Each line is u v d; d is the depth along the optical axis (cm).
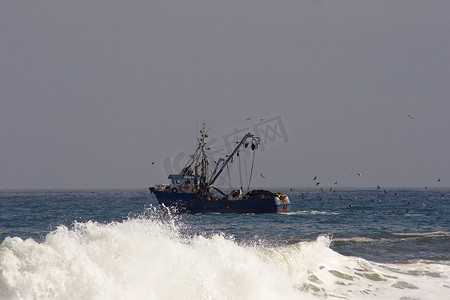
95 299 5488
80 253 5881
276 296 7288
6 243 5588
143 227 7738
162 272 6319
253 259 7806
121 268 6038
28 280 5247
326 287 8188
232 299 6681
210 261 7075
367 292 8175
